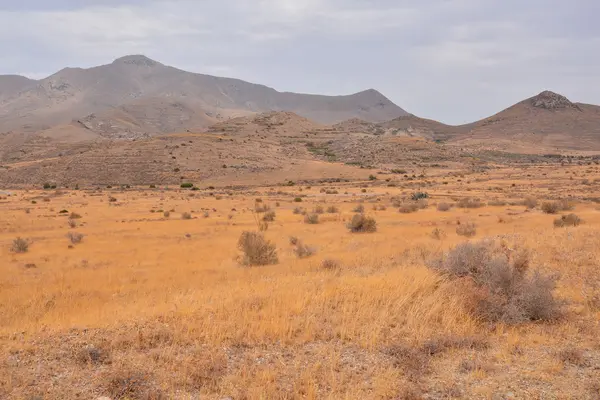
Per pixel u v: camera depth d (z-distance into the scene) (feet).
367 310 29.50
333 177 499.10
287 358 22.81
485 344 24.93
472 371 21.49
